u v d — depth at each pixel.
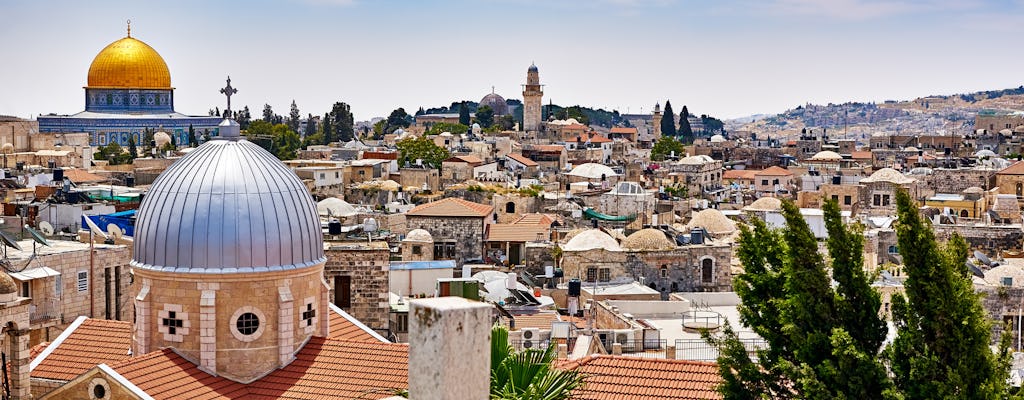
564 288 115.75
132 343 63.62
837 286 55.09
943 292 48.88
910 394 49.38
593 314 95.44
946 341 48.88
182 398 58.25
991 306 107.69
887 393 48.88
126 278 98.00
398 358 61.12
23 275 86.19
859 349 50.97
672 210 198.50
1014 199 196.75
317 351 62.31
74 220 130.75
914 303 49.81
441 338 27.83
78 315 92.50
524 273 126.31
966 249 52.94
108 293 96.00
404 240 135.75
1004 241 169.12
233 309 60.84
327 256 84.19
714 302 112.62
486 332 28.39
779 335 55.44
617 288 115.69
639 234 124.69
